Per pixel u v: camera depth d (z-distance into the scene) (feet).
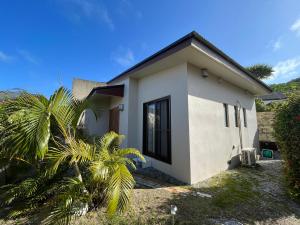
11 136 7.61
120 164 8.79
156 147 18.42
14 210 9.37
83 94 38.17
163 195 11.63
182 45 13.01
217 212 9.45
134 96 21.49
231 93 22.26
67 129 9.65
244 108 25.46
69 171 11.68
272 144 30.83
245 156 20.88
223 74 18.83
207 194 11.98
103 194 9.61
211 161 16.87
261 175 16.96
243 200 11.05
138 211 9.37
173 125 16.15
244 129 24.49
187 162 14.44
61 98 9.14
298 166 10.88
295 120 10.91
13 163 10.62
